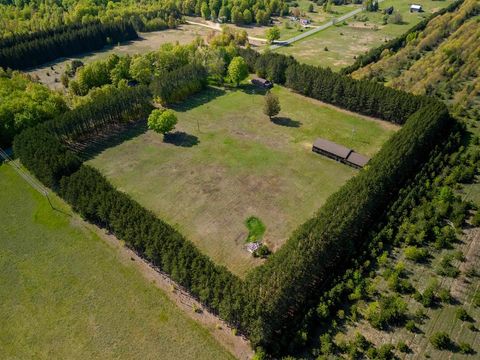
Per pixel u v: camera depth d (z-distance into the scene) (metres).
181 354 48.75
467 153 80.25
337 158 83.31
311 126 97.19
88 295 55.84
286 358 46.41
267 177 78.88
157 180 78.25
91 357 48.56
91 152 87.62
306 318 50.31
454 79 108.31
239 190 75.44
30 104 91.69
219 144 89.88
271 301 49.03
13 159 86.00
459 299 53.88
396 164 71.25
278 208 71.00
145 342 50.06
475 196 71.19
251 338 48.06
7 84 104.06
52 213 70.50
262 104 108.62
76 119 89.06
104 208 62.75
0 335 51.06
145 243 57.75
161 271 59.34
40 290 56.62
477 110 94.88
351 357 47.03
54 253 62.44
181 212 70.19
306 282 54.44
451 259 58.16
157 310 53.81
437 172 77.06
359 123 98.44
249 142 90.56
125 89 101.25
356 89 100.44
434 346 48.19
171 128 91.19
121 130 96.56
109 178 78.75
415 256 58.94
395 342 49.00
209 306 53.88
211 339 50.38
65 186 68.75
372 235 62.62
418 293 53.38
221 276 52.38
